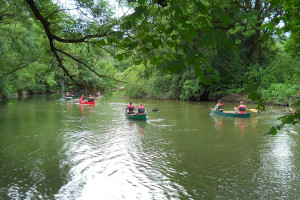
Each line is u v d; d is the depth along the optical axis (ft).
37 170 28.30
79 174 27.17
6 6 27.22
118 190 23.50
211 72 6.70
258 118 60.44
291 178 25.36
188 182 24.93
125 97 125.90
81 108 83.25
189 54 5.84
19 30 47.80
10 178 26.14
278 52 97.09
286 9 9.06
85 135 44.42
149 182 25.09
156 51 9.82
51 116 66.18
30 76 80.12
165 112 72.02
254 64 91.97
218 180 25.21
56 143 39.27
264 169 27.76
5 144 38.91
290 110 66.74
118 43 9.29
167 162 30.45
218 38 5.08
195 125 52.75
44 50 25.13
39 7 17.48
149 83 109.70
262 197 21.77
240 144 37.78
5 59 55.93
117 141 40.16
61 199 21.98
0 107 86.38
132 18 6.88
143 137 42.75
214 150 34.96
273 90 79.71
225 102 96.84
